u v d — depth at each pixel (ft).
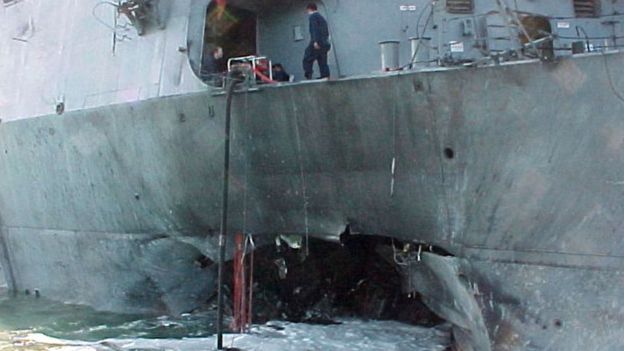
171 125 35.68
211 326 37.63
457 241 29.45
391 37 34.81
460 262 29.48
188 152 35.53
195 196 36.32
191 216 37.11
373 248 36.55
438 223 29.89
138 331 37.45
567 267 27.20
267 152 33.17
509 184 27.89
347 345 32.58
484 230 28.73
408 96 28.71
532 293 27.84
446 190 29.27
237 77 32.73
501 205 28.22
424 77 28.09
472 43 34.27
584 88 25.91
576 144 26.45
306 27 36.32
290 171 33.04
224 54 36.76
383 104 29.40
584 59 25.72
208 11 36.22
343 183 31.91
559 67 26.12
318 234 33.68
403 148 29.76
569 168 26.73
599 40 35.40
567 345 26.99
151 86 36.96
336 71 34.96
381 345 32.65
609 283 26.40
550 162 27.02
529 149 27.27
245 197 34.76
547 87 26.48
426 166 29.53
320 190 32.65
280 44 37.11
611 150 25.90
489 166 28.12
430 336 34.17
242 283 36.04
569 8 36.01
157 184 37.68
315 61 35.47
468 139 28.25
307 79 33.45
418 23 34.81
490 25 34.47
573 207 26.91
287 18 36.91
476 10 34.94
